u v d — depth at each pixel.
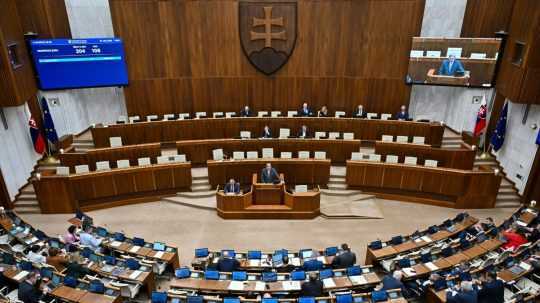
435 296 9.02
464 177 14.58
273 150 16.66
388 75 18.58
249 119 17.88
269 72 19.08
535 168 14.27
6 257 9.84
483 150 18.00
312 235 13.26
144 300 9.87
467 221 12.03
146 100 19.03
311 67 19.03
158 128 17.69
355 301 8.44
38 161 16.70
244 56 18.86
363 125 17.94
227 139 16.53
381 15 17.64
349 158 16.86
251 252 10.36
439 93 19.09
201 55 18.73
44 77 16.28
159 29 18.00
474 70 16.89
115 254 10.88
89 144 17.72
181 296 8.56
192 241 12.88
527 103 14.16
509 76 15.27
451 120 18.88
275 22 18.14
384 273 10.94
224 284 9.10
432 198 15.45
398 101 18.94
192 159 16.75
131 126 17.36
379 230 13.59
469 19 17.45
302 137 17.08
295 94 19.59
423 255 10.23
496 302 8.61
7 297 8.61
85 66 17.03
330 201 15.24
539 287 9.50
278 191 14.30
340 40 18.44
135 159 16.31
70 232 11.32
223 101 19.70
